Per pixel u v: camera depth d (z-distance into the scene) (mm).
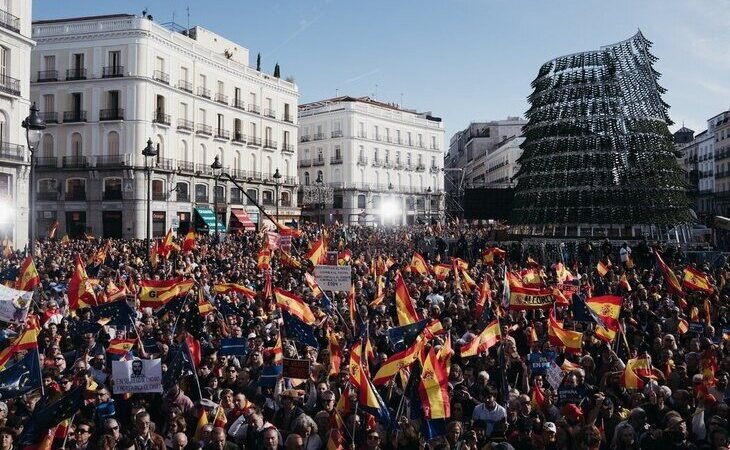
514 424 8711
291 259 23625
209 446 7688
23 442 7664
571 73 40188
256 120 69625
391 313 15906
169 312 14203
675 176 39062
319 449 8219
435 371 8625
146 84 54406
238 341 11891
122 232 54188
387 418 8398
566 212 38594
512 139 110625
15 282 17688
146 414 7973
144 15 57219
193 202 60250
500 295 17359
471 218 54844
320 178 90812
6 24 37094
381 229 72375
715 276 23359
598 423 8859
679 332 13734
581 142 38656
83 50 54969
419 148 98875
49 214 55438
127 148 53969
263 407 9602
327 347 12648
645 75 39344
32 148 17438
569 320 13984
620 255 30891
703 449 7973
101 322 12594
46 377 9844
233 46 71125
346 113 87688
